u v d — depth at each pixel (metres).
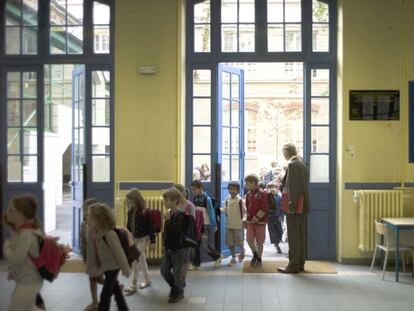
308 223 6.77
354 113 6.52
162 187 6.55
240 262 6.68
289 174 6.00
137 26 6.63
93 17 6.84
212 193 6.80
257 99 15.13
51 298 5.10
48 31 6.93
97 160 6.85
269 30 6.83
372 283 5.59
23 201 3.38
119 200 6.39
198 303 4.88
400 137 6.49
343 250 6.54
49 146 9.02
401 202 6.34
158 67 6.62
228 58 6.82
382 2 6.50
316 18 6.82
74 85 7.23
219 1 6.84
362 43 6.51
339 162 6.65
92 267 4.22
